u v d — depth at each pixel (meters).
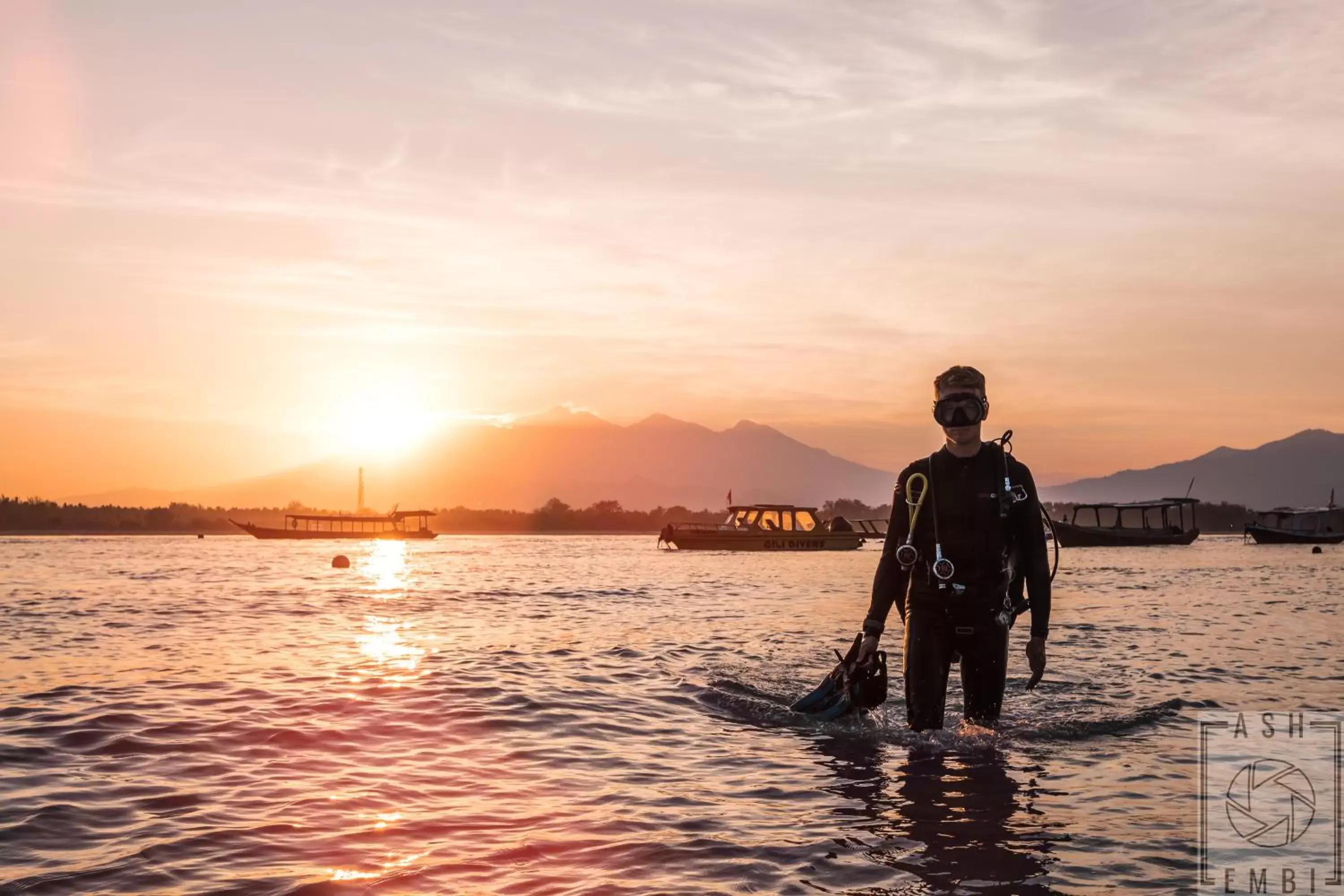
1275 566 42.16
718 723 7.37
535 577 31.56
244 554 59.09
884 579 7.16
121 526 193.12
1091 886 3.79
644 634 13.64
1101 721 7.21
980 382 6.71
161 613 17.05
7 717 7.20
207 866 3.99
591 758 6.11
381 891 3.70
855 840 4.40
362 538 119.19
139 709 7.53
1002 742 6.59
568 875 3.90
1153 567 41.25
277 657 10.96
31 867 3.96
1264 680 9.36
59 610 17.77
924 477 6.82
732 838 4.41
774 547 59.09
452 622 15.52
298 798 5.06
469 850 4.21
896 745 6.55
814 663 10.77
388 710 7.58
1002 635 6.81
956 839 4.42
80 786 5.27
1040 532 6.82
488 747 6.39
